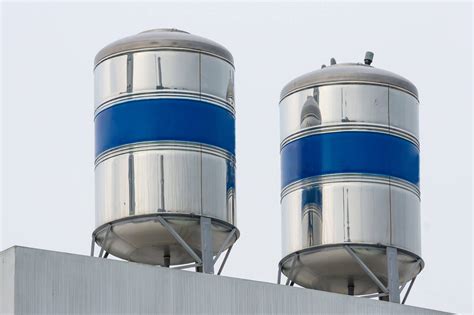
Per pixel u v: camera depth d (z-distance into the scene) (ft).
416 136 165.89
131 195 153.38
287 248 163.53
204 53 157.17
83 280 139.03
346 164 162.09
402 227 161.89
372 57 169.37
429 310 153.38
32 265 137.39
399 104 164.66
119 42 157.38
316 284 164.76
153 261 158.71
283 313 146.51
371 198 161.38
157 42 156.46
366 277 162.61
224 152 156.46
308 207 162.20
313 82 164.55
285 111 166.20
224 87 157.99
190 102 155.63
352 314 149.59
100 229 155.12
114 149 155.12
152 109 155.02
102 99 157.38
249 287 145.48
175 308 142.10
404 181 163.22
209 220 153.69
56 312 137.28
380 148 162.81
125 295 140.36
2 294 136.87
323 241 160.86
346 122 163.12
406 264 162.61
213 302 143.74
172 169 153.69
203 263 152.15
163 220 152.56
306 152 163.53
